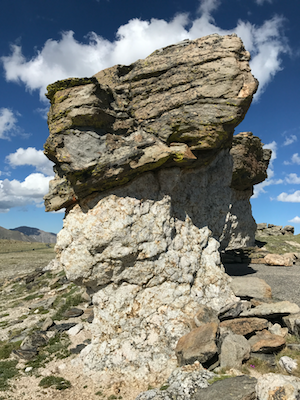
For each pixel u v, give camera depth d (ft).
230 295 44.14
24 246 285.23
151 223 41.91
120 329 39.01
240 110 40.06
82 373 36.81
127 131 42.06
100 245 39.58
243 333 33.83
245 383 22.84
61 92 37.91
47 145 39.45
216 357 30.99
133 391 31.73
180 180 45.91
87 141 38.27
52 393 32.73
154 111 42.75
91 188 40.27
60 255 41.91
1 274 135.33
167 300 40.32
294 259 77.15
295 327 32.35
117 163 38.58
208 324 34.76
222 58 39.99
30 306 69.72
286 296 44.27
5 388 34.35
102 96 38.99
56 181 45.21
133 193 42.14
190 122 40.75
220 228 52.03
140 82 43.83
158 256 41.55
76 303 65.67
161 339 37.55
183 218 46.14
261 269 65.72
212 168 50.83
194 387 25.57
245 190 84.48
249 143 77.66
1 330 55.67
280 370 27.43
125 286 40.98
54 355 42.91
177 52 42.63
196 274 44.45
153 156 40.29
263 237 118.62
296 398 18.11
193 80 40.96
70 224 41.91
